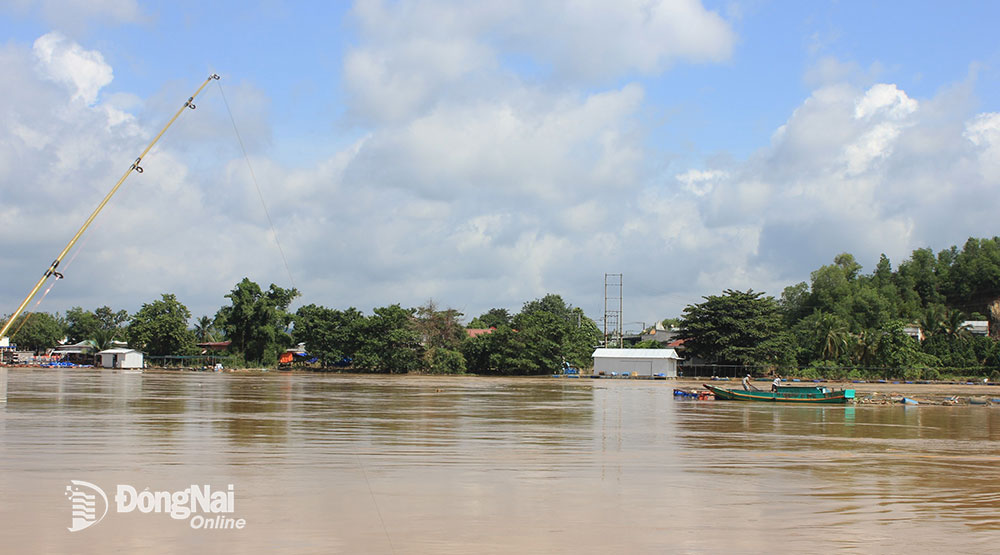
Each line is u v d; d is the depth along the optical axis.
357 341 122.25
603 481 22.75
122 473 22.44
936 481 23.80
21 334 163.00
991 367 114.62
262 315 131.00
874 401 61.59
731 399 61.94
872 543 16.50
